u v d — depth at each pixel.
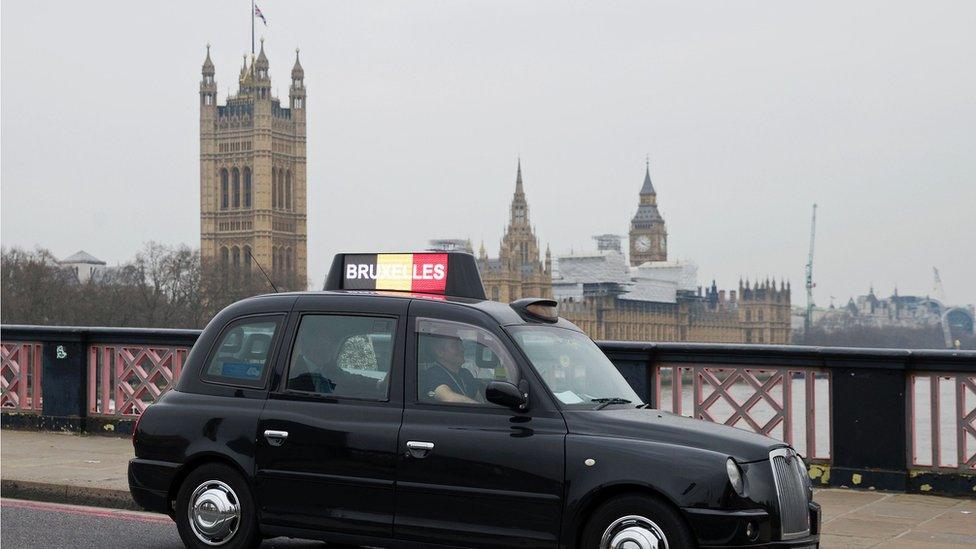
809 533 7.47
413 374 7.79
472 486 7.43
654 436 7.15
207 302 167.12
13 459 12.78
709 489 6.88
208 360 8.53
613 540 7.08
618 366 12.08
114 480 11.30
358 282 9.23
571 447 7.20
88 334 15.15
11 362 15.66
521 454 7.31
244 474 8.19
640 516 7.04
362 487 7.76
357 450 7.78
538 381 7.44
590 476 7.12
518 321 7.85
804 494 7.46
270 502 8.07
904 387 11.02
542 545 7.23
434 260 9.02
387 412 7.78
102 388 15.13
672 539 6.94
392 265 9.14
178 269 165.88
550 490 7.21
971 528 9.50
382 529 7.70
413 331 7.88
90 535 9.41
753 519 6.90
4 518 10.13
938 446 10.99
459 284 8.94
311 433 7.95
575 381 7.67
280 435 8.04
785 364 11.44
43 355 15.37
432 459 7.55
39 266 138.25
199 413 8.37
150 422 8.52
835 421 11.28
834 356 11.20
